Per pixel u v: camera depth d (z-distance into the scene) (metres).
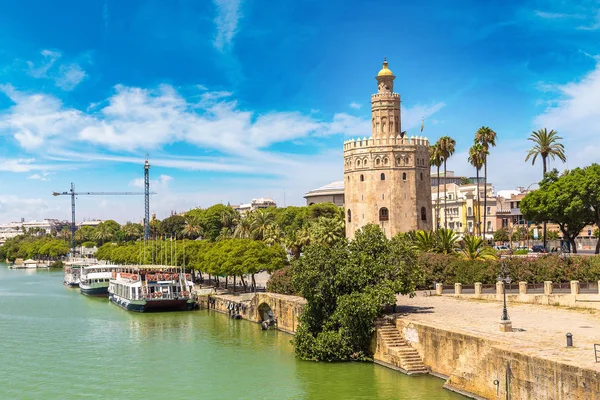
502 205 176.00
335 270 65.31
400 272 65.56
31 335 87.19
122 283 121.12
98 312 112.06
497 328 53.47
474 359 48.97
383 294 60.84
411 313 64.06
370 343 62.12
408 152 117.44
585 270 71.25
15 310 116.44
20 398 56.12
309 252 67.00
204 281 152.62
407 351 57.56
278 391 55.78
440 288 79.25
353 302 60.84
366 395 51.62
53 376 63.44
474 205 161.75
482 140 123.25
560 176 104.19
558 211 97.12
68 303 128.88
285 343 76.25
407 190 117.25
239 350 73.12
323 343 63.25
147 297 110.69
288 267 94.06
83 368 66.62
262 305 92.25
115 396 56.19
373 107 121.38
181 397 55.31
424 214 119.19
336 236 119.38
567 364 38.78
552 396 39.84
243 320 97.88
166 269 131.75
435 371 54.69
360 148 118.75
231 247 116.81
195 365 66.56
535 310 63.72
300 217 194.75
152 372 64.25
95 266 156.25
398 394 50.75
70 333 88.56
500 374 44.72
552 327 53.38
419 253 87.31
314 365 62.06
